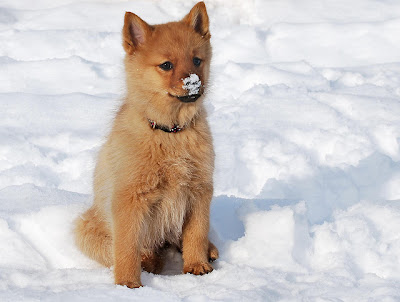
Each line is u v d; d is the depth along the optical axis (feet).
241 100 40.06
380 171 31.27
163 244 24.79
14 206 26.68
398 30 51.47
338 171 31.17
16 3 61.36
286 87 41.11
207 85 23.09
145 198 21.80
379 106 37.76
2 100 40.24
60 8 58.70
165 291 20.16
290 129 35.09
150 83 21.62
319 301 18.66
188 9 57.36
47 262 24.17
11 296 19.43
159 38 21.99
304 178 30.99
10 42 50.42
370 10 56.65
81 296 19.44
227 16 57.06
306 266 22.36
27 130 36.47
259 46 50.42
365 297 18.92
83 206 26.05
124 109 22.79
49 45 49.93
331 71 44.68
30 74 44.88
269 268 22.08
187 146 21.91
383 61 47.67
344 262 21.91
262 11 57.21
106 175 22.72
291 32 52.19
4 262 23.39
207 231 22.82
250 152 33.35
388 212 24.85
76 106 39.52
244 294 19.11
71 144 35.01
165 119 21.52
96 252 23.91
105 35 51.39
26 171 32.04
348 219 24.36
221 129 36.06
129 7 58.18
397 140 33.99
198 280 21.33
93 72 45.03
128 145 21.58
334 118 36.47
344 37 51.21
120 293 19.65
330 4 58.49
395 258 22.20
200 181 22.41
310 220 25.84
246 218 24.64
